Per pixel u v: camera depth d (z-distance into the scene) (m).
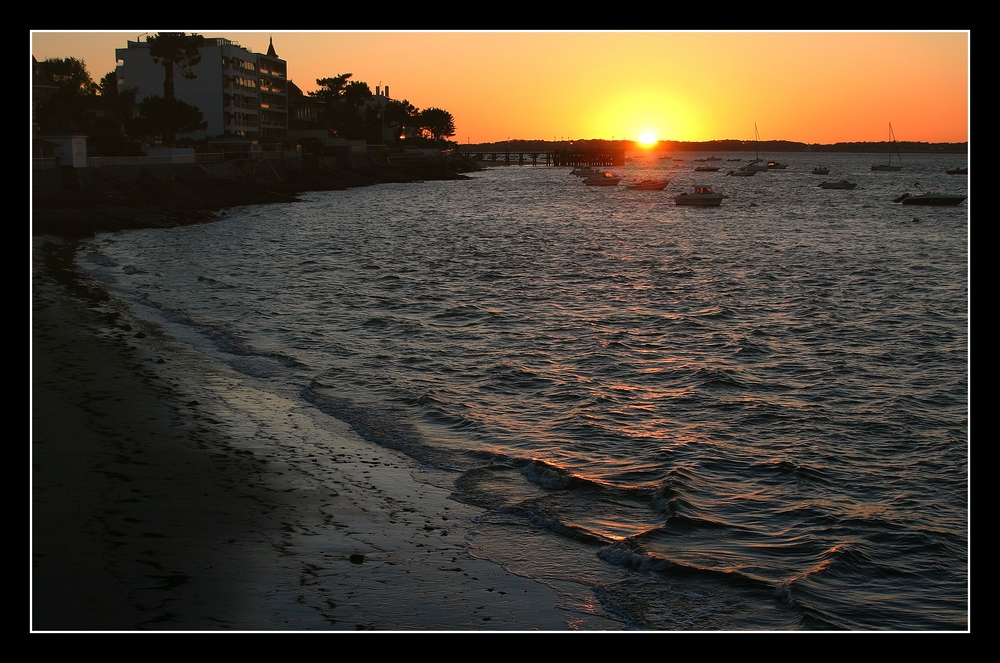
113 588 11.55
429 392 23.12
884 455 19.27
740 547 14.34
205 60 119.56
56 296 34.72
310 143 142.00
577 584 12.80
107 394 20.89
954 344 31.48
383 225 77.94
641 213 99.56
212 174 99.50
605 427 20.67
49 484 14.90
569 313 36.91
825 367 27.77
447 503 15.63
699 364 27.78
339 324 32.50
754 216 96.38
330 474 16.67
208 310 33.94
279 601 11.64
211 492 15.18
